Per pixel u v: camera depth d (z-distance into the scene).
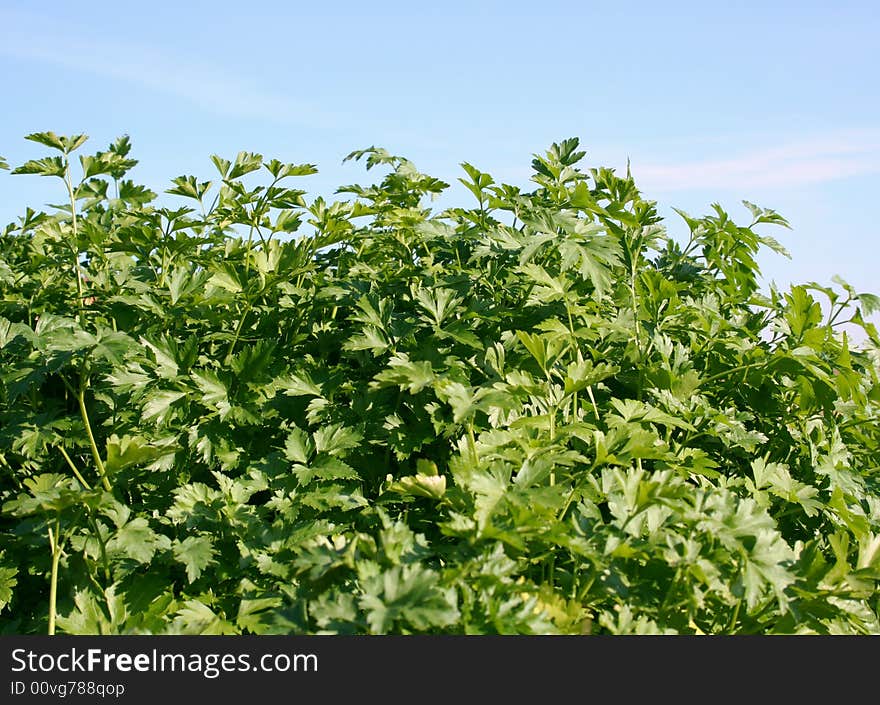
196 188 4.36
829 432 4.01
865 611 2.72
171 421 3.44
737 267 4.91
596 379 3.08
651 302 3.95
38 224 4.95
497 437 2.98
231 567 3.04
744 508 2.65
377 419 3.48
